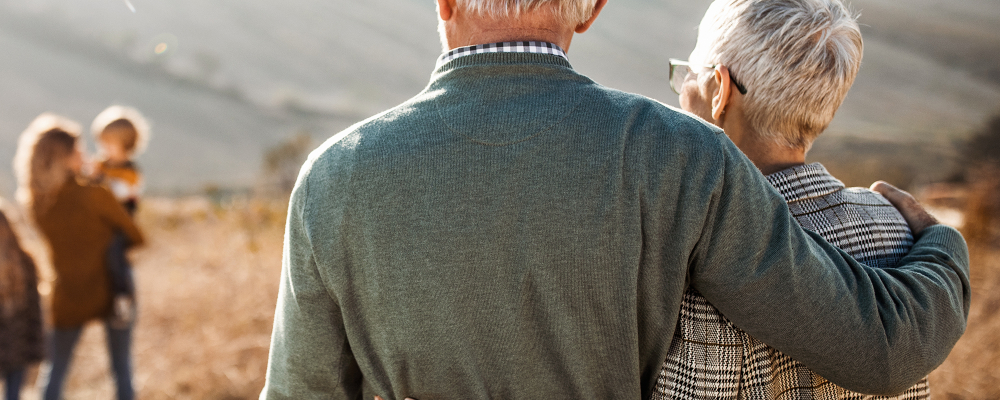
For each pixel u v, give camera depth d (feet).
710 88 3.65
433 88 2.95
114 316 10.23
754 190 2.79
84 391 11.03
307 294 3.05
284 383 3.31
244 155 94.27
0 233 8.82
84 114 108.88
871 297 2.96
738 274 2.76
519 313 2.81
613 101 2.82
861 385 2.93
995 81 129.80
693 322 3.07
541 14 2.90
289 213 3.09
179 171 82.74
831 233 3.40
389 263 2.83
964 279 3.42
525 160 2.71
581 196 2.70
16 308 8.94
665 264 2.77
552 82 2.84
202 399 10.10
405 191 2.77
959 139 65.21
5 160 80.18
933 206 21.68
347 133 2.97
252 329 12.25
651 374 3.12
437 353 2.92
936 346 3.11
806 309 2.77
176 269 16.20
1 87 115.96
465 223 2.74
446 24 3.05
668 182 2.70
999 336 10.07
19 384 9.07
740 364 3.09
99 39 145.89
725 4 3.58
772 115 3.49
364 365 3.12
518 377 2.91
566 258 2.72
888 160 51.24
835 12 3.48
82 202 9.90
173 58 142.72
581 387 2.92
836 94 3.45
